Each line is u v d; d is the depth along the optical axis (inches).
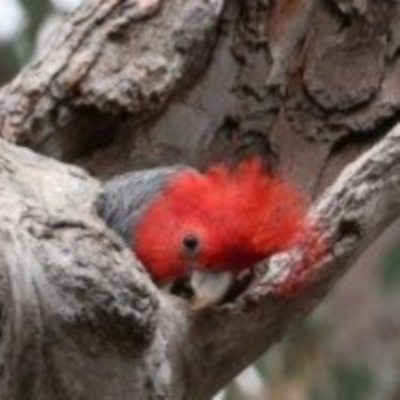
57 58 400.2
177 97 409.4
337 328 666.2
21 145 398.6
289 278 338.3
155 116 407.5
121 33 401.7
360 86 410.3
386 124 410.3
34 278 301.1
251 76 413.1
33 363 303.3
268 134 412.5
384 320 689.0
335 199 343.0
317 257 341.1
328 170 409.1
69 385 307.6
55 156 401.7
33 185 343.9
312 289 344.5
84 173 369.1
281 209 344.5
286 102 412.5
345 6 410.9
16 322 297.9
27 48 577.6
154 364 315.3
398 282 588.4
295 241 341.4
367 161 344.8
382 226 353.1
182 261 354.0
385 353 677.3
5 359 297.4
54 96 397.4
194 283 352.2
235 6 411.8
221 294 348.5
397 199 349.1
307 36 412.8
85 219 321.7
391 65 412.2
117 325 305.9
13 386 302.8
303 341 565.3
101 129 403.5
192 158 411.5
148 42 402.3
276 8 413.1
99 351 307.4
